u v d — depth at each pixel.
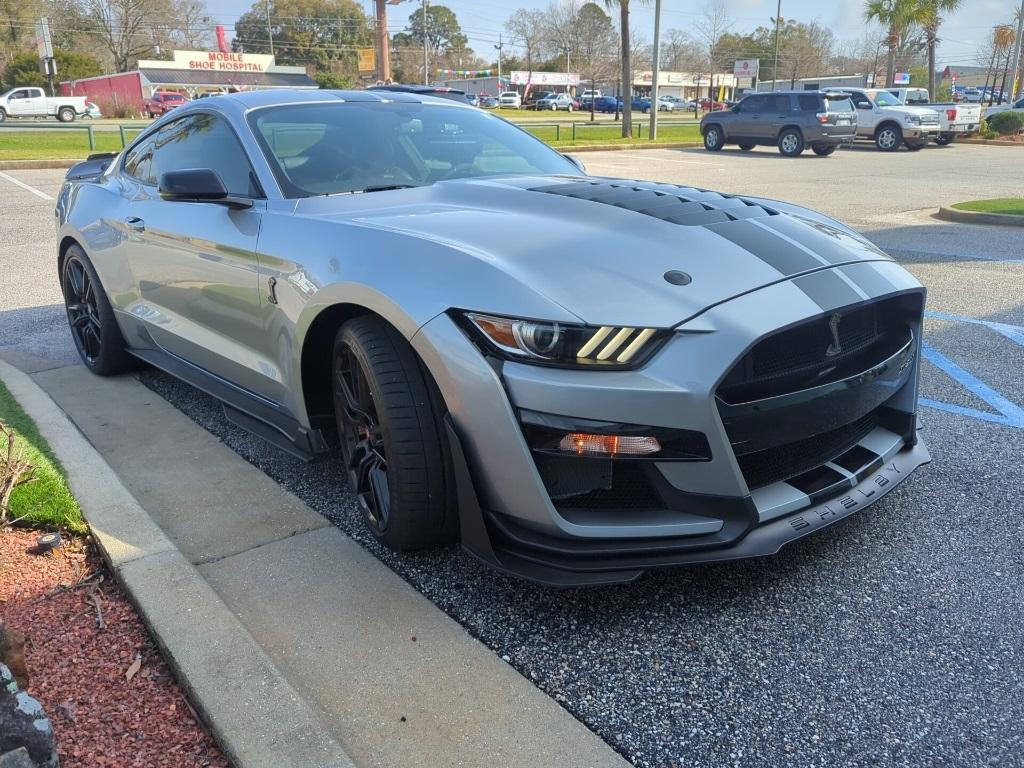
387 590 2.61
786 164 20.38
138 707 2.06
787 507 2.44
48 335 5.73
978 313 6.08
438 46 119.50
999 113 29.78
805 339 2.41
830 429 2.52
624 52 29.89
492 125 4.12
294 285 2.89
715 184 15.31
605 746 1.96
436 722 2.04
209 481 3.40
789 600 2.54
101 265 4.46
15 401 4.11
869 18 47.19
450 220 2.77
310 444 3.09
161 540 2.75
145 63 66.44
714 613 2.48
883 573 2.68
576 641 2.36
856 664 2.25
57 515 2.89
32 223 10.37
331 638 2.37
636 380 2.17
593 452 2.19
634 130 33.84
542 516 2.26
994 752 1.94
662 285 2.33
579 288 2.29
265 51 100.44
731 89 75.62
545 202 2.90
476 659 2.28
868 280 2.64
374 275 2.54
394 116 3.84
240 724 1.94
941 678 2.19
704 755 1.94
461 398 2.30
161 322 3.98
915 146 25.59
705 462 2.25
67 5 76.94
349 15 102.00
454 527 2.63
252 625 2.43
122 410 4.28
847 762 1.91
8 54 72.31
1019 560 2.75
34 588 2.55
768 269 2.49
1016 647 2.31
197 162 3.83
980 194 13.65
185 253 3.62
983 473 3.41
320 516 3.10
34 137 24.73
